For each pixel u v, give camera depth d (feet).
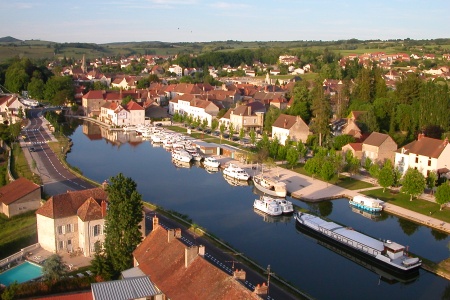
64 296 193.77
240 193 411.95
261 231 322.55
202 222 334.03
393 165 467.52
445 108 594.65
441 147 423.23
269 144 520.83
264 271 238.68
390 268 263.49
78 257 260.42
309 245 302.04
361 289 243.81
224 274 176.35
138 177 456.45
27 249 263.29
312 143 584.81
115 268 229.45
